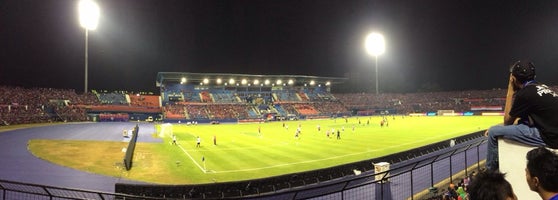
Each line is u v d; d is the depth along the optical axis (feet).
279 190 66.18
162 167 104.32
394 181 76.28
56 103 305.53
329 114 405.39
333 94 497.05
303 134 202.69
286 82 429.79
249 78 397.19
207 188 59.47
